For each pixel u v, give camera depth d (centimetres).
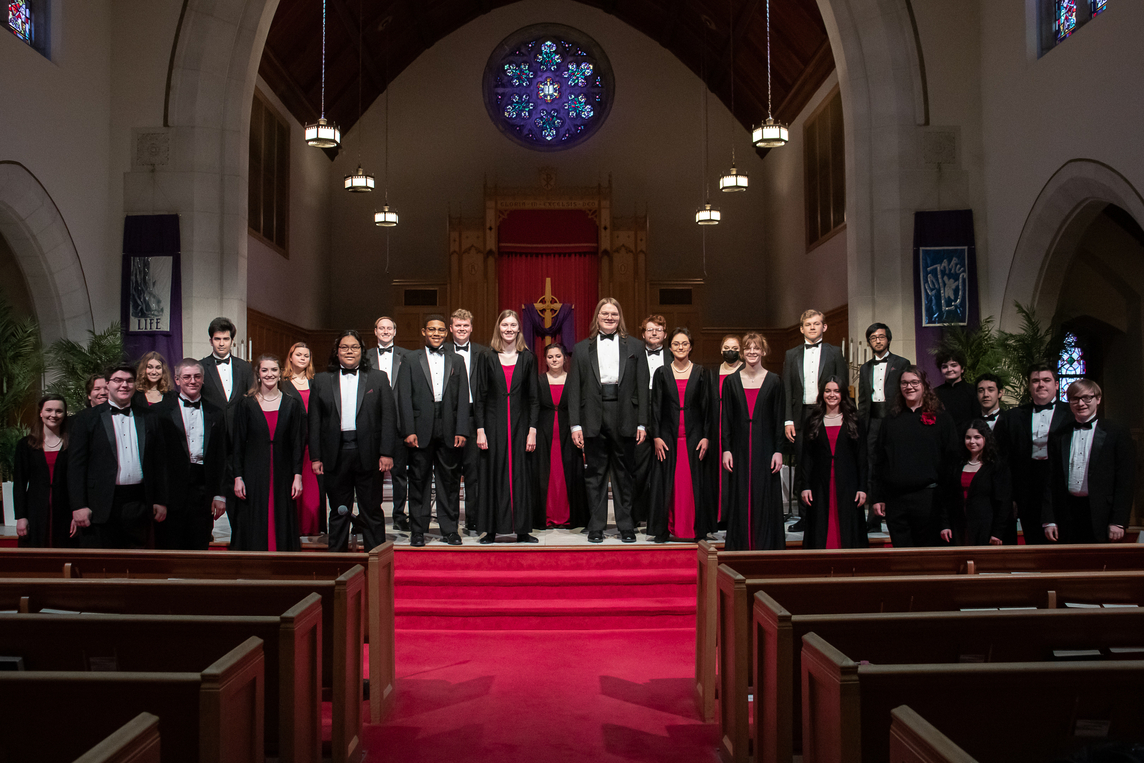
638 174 1925
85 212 963
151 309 1006
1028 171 920
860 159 1031
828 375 654
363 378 588
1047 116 883
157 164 1020
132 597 339
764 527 578
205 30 1027
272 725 285
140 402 536
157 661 281
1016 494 566
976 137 1020
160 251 1011
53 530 553
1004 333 891
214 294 1018
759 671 315
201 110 1025
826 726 229
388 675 407
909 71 1025
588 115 1931
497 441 650
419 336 1803
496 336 664
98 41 998
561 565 611
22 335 861
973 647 279
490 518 648
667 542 654
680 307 1830
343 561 404
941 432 527
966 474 555
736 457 588
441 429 636
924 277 1005
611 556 615
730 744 344
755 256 1939
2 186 824
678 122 1941
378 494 600
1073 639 277
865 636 284
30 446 563
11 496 823
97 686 212
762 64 1634
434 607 559
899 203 1012
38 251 897
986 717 213
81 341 956
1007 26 962
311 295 1770
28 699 212
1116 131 768
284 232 1594
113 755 154
